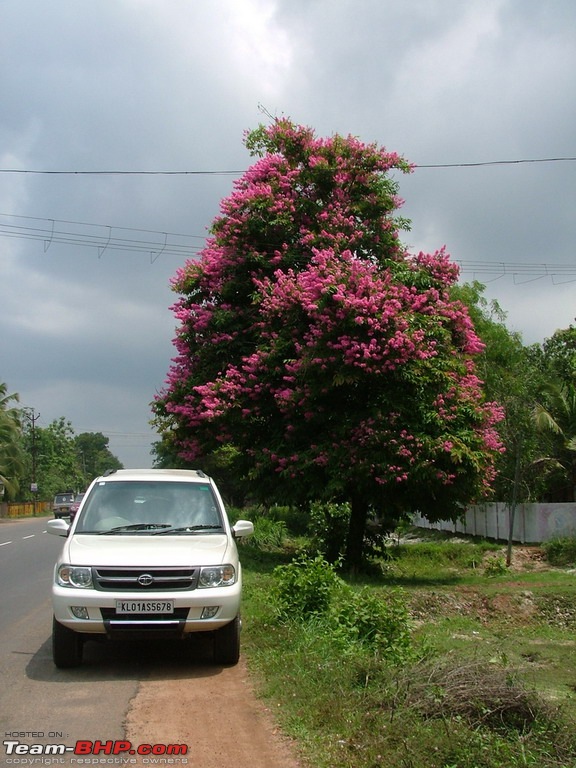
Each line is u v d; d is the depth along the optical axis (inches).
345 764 178.9
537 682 313.6
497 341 955.3
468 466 533.6
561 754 194.1
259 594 398.0
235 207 629.0
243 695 235.3
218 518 301.3
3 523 1881.2
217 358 641.6
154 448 1264.8
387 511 570.9
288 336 569.0
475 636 418.0
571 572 678.5
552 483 994.1
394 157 635.5
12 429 2075.5
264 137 657.6
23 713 215.6
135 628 251.0
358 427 530.3
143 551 263.4
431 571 746.2
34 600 436.5
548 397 967.0
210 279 650.8
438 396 531.8
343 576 566.9
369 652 275.4
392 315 506.3
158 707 222.2
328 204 629.3
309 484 577.6
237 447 642.2
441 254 594.9
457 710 209.8
